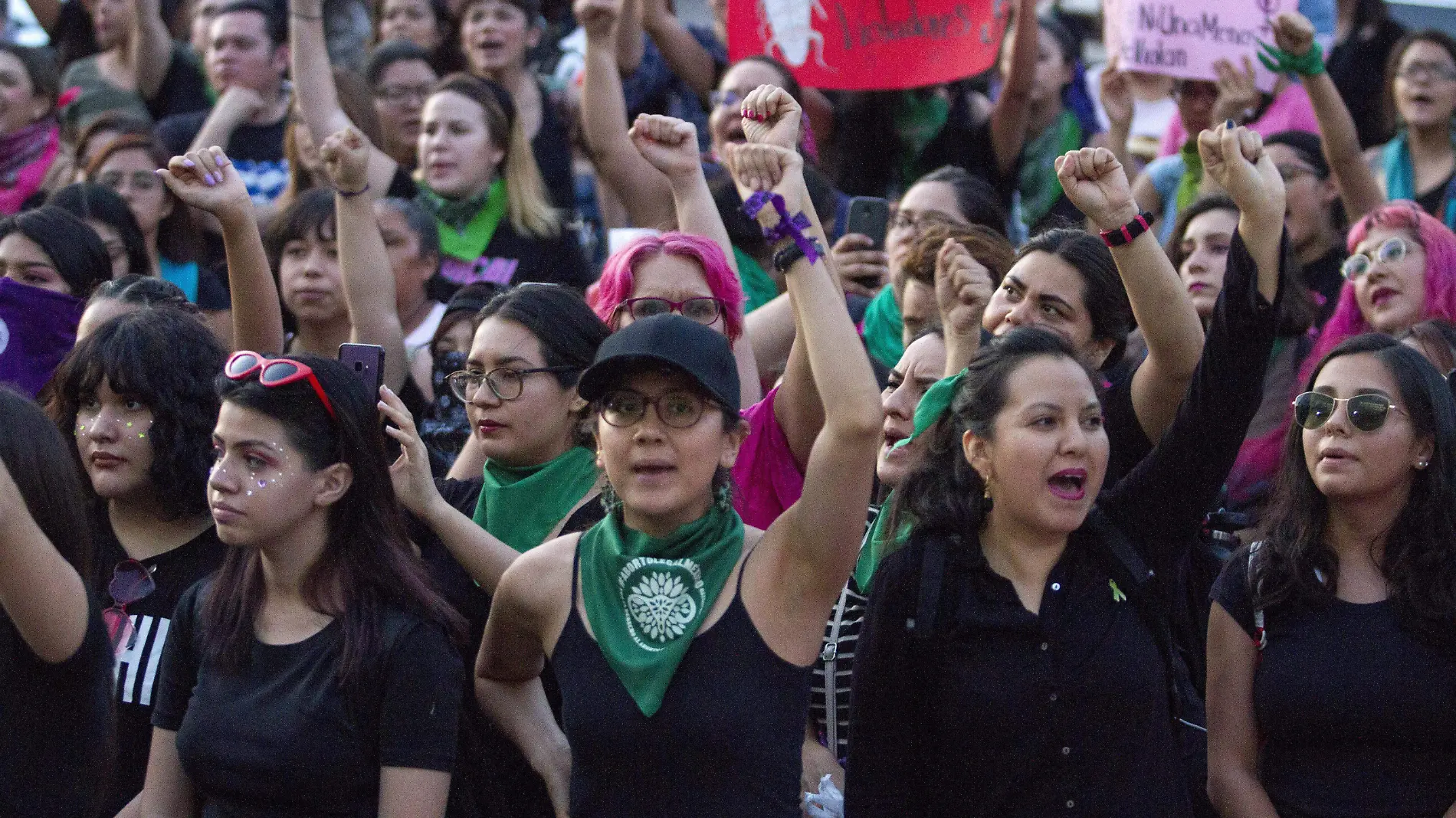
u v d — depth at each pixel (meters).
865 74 9.29
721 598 4.54
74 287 7.36
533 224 9.54
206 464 5.66
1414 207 7.74
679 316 4.54
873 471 4.43
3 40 12.05
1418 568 5.32
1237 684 5.54
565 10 12.53
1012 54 10.45
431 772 4.76
